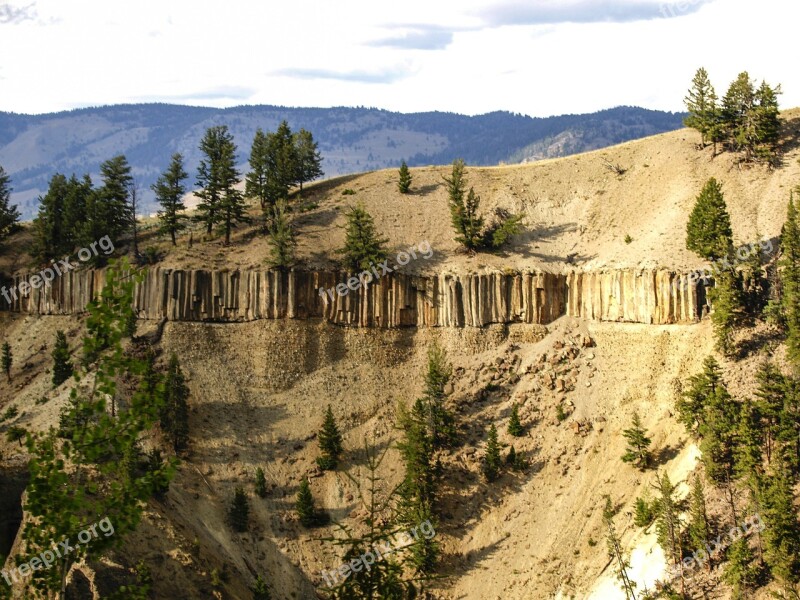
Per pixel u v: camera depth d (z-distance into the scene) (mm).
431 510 127000
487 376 146750
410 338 153750
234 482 131375
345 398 146000
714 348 126438
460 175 167250
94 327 35875
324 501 131125
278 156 179000
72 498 35156
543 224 168750
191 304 151250
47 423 126000
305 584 119750
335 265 155500
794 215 129250
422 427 130375
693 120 173750
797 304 119688
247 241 166125
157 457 119000
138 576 93312
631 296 142625
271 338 150000
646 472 120562
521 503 126750
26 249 181500
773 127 162875
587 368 142500
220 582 103062
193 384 143625
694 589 98812
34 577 36094
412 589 44125
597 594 107750
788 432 105000
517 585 115812
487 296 153375
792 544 93000
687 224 142750
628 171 176375
